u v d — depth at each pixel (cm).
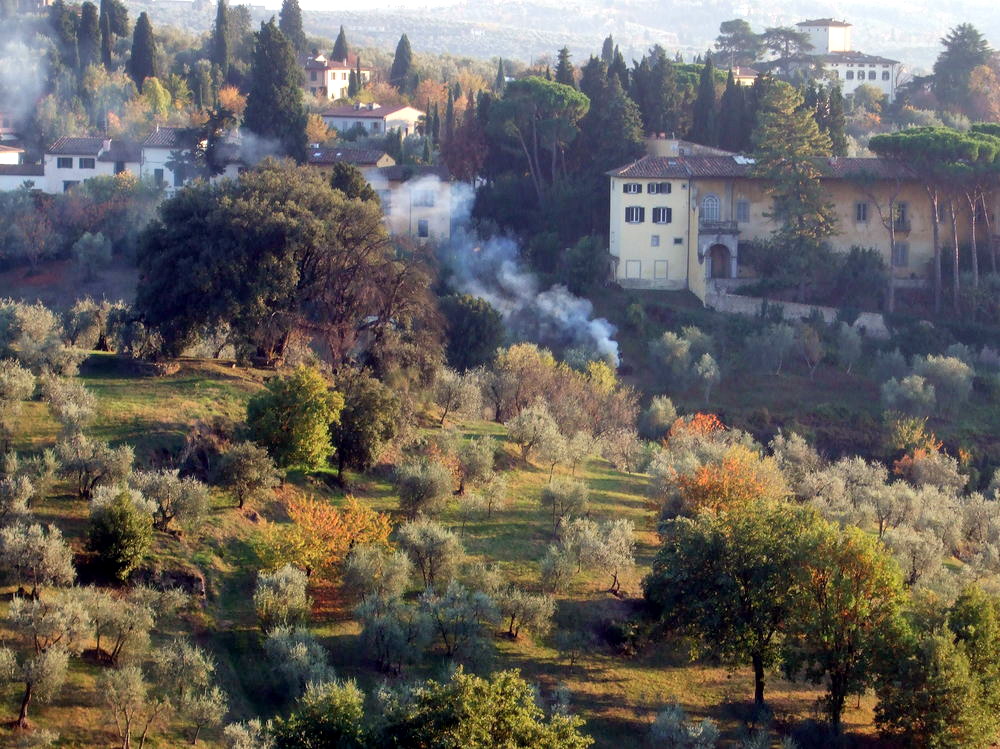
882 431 11412
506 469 7762
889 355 12112
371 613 5525
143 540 5534
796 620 5628
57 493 5947
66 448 6012
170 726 4741
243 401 7550
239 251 8212
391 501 6938
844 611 5544
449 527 6806
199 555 5866
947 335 12556
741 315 12925
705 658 5906
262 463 6431
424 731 4172
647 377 12169
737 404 11781
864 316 12838
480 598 5731
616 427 9969
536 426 8062
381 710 4759
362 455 7069
